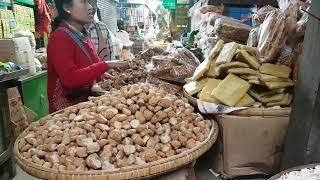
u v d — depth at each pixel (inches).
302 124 43.7
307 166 38.5
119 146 41.3
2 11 120.8
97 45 111.0
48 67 68.3
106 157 39.1
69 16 68.0
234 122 50.4
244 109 50.1
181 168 42.1
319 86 40.3
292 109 46.6
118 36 216.1
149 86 54.4
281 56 57.3
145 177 37.0
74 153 39.4
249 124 50.3
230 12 103.4
